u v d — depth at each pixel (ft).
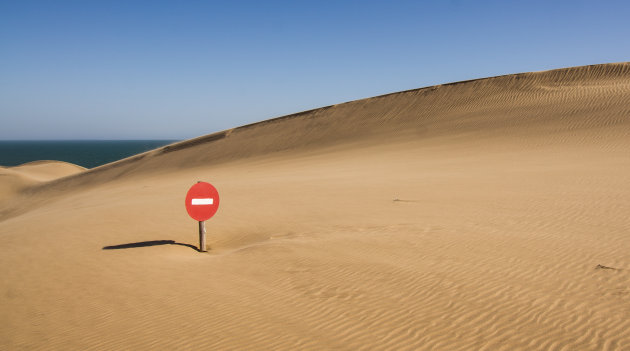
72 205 77.87
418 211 35.12
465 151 85.40
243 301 18.17
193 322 16.43
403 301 17.29
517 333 14.29
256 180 74.43
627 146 67.46
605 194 36.40
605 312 15.31
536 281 18.54
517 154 74.38
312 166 95.25
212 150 157.58
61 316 17.51
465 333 14.51
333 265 22.04
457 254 22.67
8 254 27.27
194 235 33.37
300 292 18.85
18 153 604.49
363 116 143.54
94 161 409.49
